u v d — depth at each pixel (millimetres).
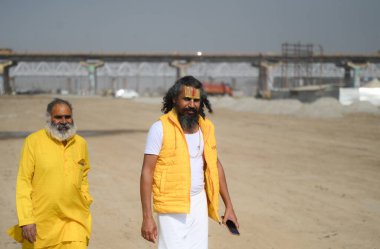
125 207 9656
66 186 4832
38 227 4816
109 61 134000
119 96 91062
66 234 4867
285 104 39000
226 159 15492
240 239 7594
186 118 4578
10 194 10773
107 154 16781
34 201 4828
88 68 131750
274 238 7645
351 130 24125
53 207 4816
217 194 4664
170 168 4516
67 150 4887
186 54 135000
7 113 39469
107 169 13883
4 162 15078
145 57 134500
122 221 8688
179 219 4516
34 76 153500
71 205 4898
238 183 11789
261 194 10633
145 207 4543
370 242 7434
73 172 4898
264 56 134000
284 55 62844
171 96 4625
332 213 9094
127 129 26188
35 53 127312
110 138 21672
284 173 13039
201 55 134250
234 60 136125
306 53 62812
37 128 26344
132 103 58906
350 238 7629
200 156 4641
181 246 4520
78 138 5004
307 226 8281
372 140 20047
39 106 50969
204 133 4664
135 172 13422
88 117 35406
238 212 9188
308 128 25531
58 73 152750
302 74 62812
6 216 9016
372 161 14867
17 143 19750
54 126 4809
